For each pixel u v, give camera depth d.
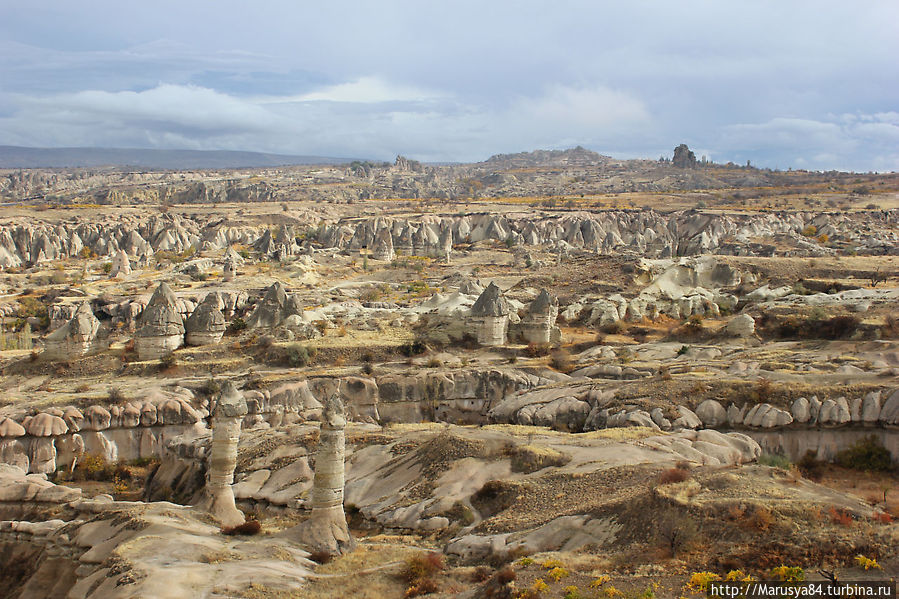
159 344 86.06
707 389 66.00
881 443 59.66
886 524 35.84
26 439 68.12
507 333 92.56
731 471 43.34
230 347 87.12
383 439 61.94
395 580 38.62
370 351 86.56
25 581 46.06
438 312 98.38
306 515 53.47
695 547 35.56
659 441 55.78
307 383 77.12
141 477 67.75
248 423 73.25
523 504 47.03
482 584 36.66
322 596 36.12
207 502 48.38
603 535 39.25
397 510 51.03
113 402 72.06
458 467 53.66
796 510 36.75
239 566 38.50
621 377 76.31
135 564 37.72
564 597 32.50
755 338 88.69
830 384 63.75
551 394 72.50
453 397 78.19
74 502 51.50
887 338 81.00
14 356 89.12
